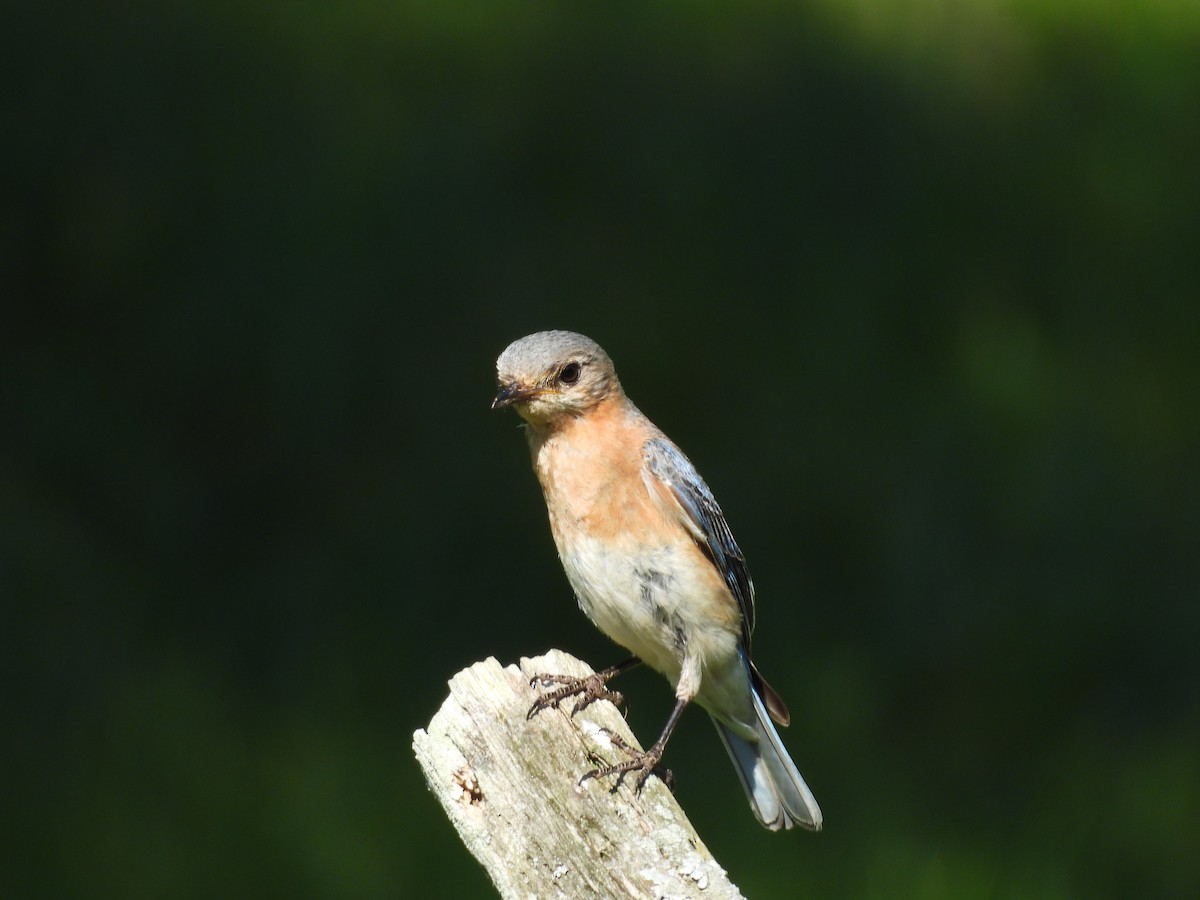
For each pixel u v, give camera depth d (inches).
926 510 577.3
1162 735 509.4
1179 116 830.5
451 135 644.1
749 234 663.8
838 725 498.9
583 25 718.5
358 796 448.8
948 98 777.6
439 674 489.7
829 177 707.4
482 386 568.1
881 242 687.1
